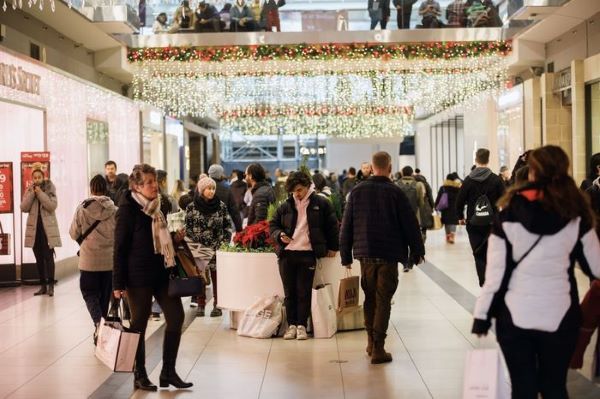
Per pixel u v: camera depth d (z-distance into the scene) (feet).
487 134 85.92
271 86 90.12
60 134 50.93
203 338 28.86
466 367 13.92
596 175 27.25
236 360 25.21
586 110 58.08
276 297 29.14
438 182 131.13
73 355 26.45
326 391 21.24
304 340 28.04
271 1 68.13
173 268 21.30
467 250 60.08
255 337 28.68
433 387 21.39
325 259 29.53
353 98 100.99
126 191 21.31
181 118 112.37
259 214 35.96
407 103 107.14
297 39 68.33
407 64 71.46
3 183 43.11
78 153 55.31
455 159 122.83
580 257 14.02
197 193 32.71
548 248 13.61
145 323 21.42
